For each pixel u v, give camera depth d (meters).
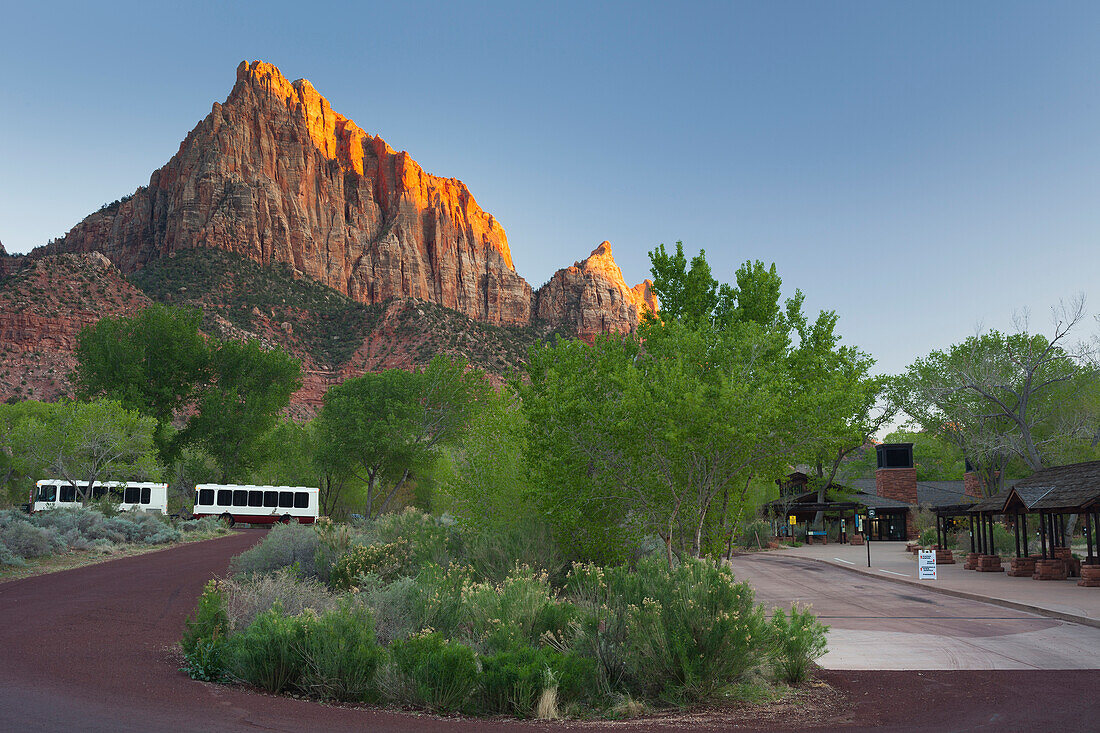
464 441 19.38
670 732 7.00
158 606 14.58
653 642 8.58
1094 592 19.48
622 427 13.73
